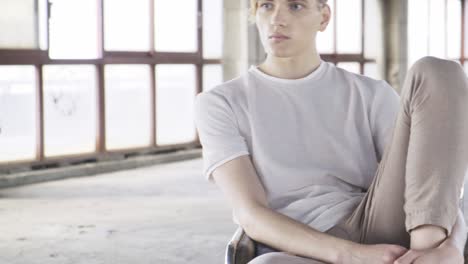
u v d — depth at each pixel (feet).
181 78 26.27
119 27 23.90
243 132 5.74
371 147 5.80
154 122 25.25
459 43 41.06
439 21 39.17
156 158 24.81
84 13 22.68
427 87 4.68
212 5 27.09
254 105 5.74
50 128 21.94
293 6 5.64
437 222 4.55
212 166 5.59
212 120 5.72
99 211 16.85
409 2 36.50
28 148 21.38
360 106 5.79
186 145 26.48
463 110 4.64
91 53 23.02
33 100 21.40
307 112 5.71
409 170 4.68
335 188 5.64
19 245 13.60
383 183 5.00
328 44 33.19
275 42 5.67
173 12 25.71
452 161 4.59
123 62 24.02
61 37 22.03
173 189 19.88
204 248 13.42
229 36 27.35
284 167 5.60
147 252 13.12
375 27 35.78
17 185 20.42
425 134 4.64
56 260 12.54
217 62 27.43
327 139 5.67
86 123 23.04
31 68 21.27
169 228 15.10
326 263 4.98
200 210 17.03
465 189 19.48
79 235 14.44
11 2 20.54
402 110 4.87
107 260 12.55
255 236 5.28
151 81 25.11
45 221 15.74
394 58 36.09
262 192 5.46
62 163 22.17
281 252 5.12
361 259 4.80
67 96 22.38
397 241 5.07
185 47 26.25
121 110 24.18
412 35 36.88
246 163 5.55
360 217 5.32
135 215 16.43
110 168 23.17
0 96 20.57
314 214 5.48
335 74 5.90
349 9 34.22
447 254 4.60
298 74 5.83
